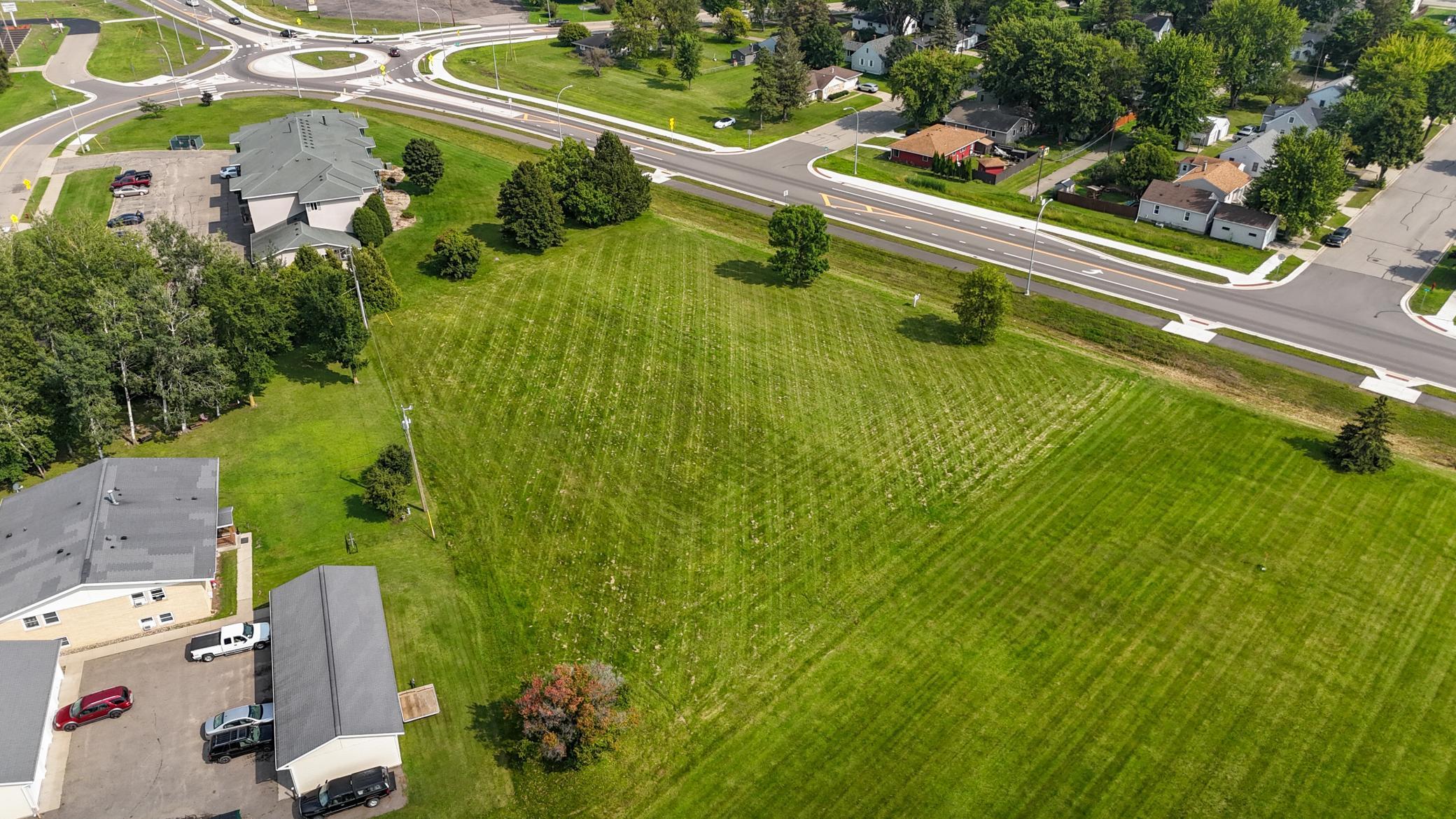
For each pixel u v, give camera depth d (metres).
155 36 180.00
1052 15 167.50
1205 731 48.09
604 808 44.31
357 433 70.62
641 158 128.25
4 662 47.19
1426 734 47.91
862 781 45.56
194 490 59.06
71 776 44.69
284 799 44.12
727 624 54.47
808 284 94.69
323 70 165.12
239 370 71.62
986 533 61.53
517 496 64.31
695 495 64.81
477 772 45.84
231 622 53.56
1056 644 53.19
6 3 186.50
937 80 134.25
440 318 86.12
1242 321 86.44
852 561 59.22
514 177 97.31
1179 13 170.88
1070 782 45.53
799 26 168.62
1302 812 44.25
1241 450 69.50
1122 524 62.16
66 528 53.94
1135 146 114.25
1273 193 100.44
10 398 60.81
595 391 76.12
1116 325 85.94
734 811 44.22
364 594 52.53
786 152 131.88
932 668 51.72
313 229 92.50
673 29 172.88
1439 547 60.00
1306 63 168.00
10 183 113.38
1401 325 85.50
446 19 198.00
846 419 73.19
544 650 52.56
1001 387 77.44
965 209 113.25
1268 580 57.56
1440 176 120.88
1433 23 156.25
